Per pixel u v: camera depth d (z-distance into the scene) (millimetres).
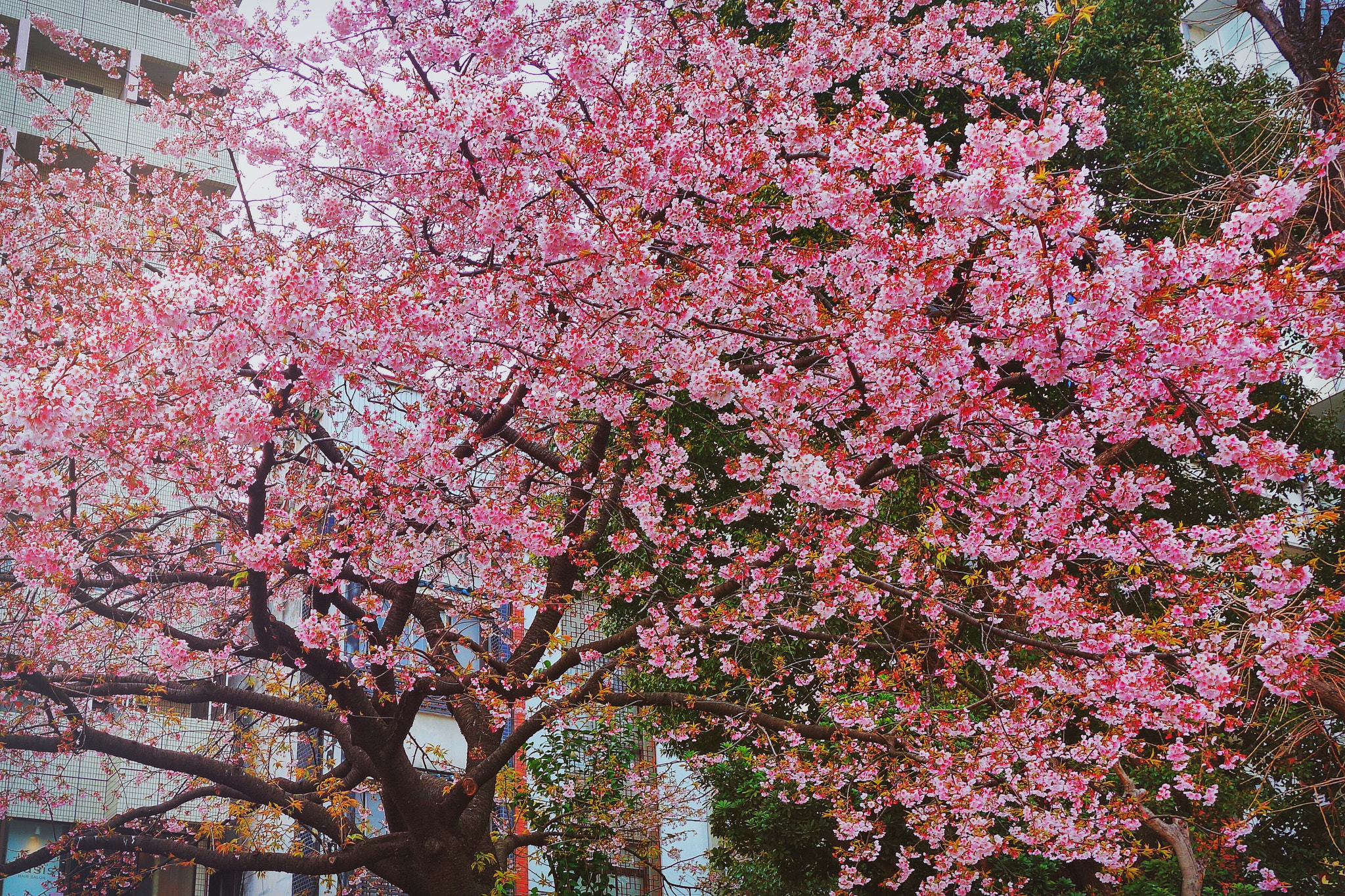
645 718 11172
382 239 8617
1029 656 9492
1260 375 5867
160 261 9398
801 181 6602
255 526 6484
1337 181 6820
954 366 5922
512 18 7406
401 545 7191
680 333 6449
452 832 8312
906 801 8992
